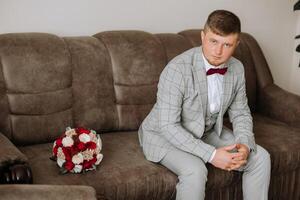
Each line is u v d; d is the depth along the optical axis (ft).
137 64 7.21
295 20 10.80
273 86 8.63
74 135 5.64
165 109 5.84
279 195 7.26
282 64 11.00
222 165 5.62
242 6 9.76
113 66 7.07
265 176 6.06
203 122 6.07
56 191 4.00
